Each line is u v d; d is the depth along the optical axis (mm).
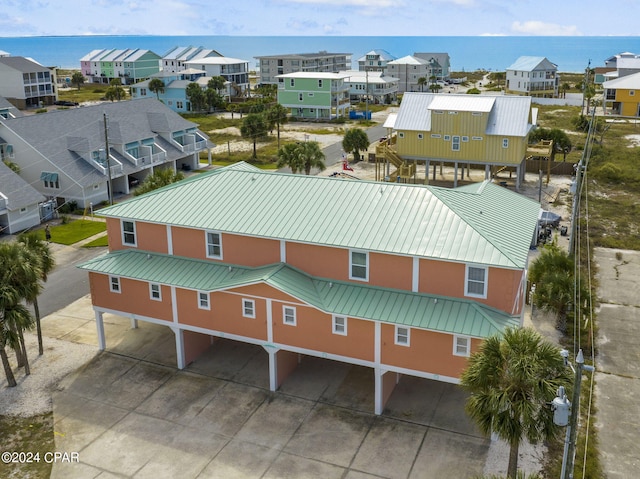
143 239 33250
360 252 28234
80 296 41344
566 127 99312
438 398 29172
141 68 180500
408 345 26516
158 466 24906
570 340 34250
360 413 28141
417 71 163500
